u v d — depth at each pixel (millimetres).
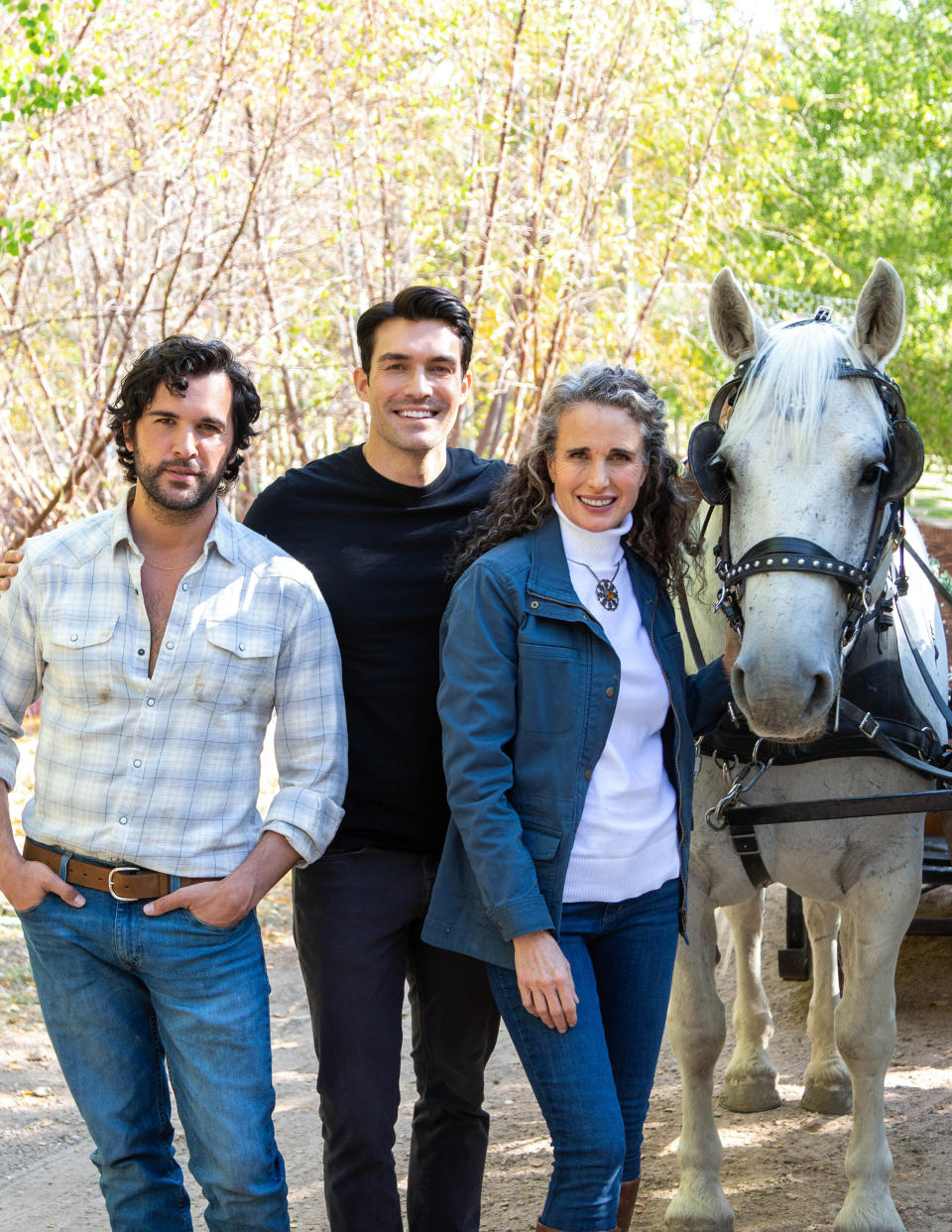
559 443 2439
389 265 9375
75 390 10523
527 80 10242
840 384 2623
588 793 2387
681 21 11000
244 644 2396
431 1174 2787
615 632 2443
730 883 3074
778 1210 3242
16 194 9336
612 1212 2256
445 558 2736
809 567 2500
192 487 2371
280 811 2434
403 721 2686
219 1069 2352
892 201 15250
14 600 2416
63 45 9000
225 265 9445
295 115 9898
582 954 2389
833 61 15016
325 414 10492
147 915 2338
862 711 2846
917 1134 3609
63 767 2385
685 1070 3121
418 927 2736
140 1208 2393
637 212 11891
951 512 16672
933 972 4934
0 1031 4711
